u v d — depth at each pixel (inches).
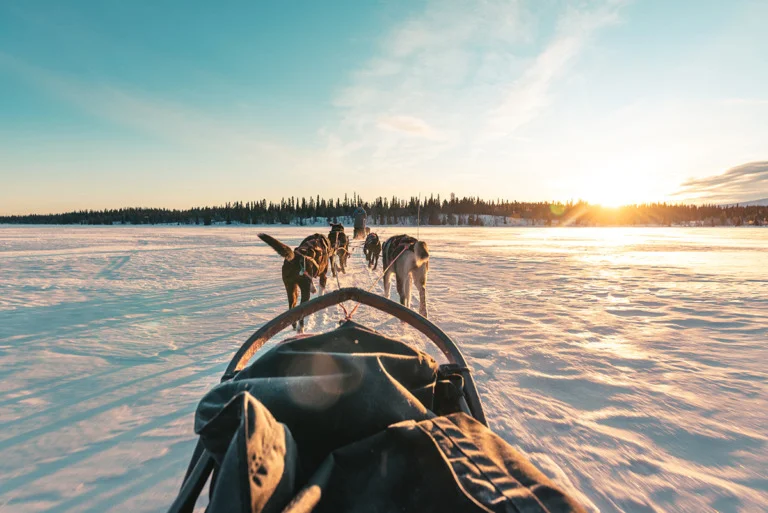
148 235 1753.2
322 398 40.9
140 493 93.7
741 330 240.4
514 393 149.6
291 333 236.5
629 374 170.4
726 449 112.7
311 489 31.7
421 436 38.2
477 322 259.3
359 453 36.9
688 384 159.5
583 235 2039.9
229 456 32.5
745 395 149.1
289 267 234.5
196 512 86.6
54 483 97.3
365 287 407.5
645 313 287.3
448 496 34.5
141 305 319.6
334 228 517.7
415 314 88.1
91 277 477.1
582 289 393.4
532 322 259.1
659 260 691.4
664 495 92.8
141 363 185.9
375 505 33.5
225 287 408.8
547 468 103.0
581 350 201.2
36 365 182.4
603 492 93.8
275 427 33.1
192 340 223.6
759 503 90.3
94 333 237.3
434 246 1094.4
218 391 44.7
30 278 463.2
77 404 142.1
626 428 124.5
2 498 91.7
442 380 66.0
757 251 892.0
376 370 45.8
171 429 124.3
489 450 41.4
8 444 115.4
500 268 581.3
